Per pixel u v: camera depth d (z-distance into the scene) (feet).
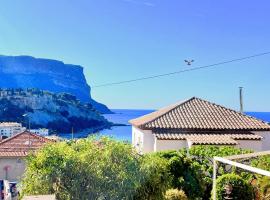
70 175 51.78
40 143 133.69
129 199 54.29
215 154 77.77
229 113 112.88
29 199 25.75
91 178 52.65
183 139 96.07
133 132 121.90
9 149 128.98
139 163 56.18
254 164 62.28
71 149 53.93
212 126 103.35
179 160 66.03
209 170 74.84
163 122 103.40
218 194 57.36
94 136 57.72
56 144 54.90
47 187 51.03
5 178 123.75
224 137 97.14
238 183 57.77
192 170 67.05
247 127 104.32
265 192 58.49
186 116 108.68
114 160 54.49
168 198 59.41
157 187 57.93
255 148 98.99
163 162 62.34
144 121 107.65
